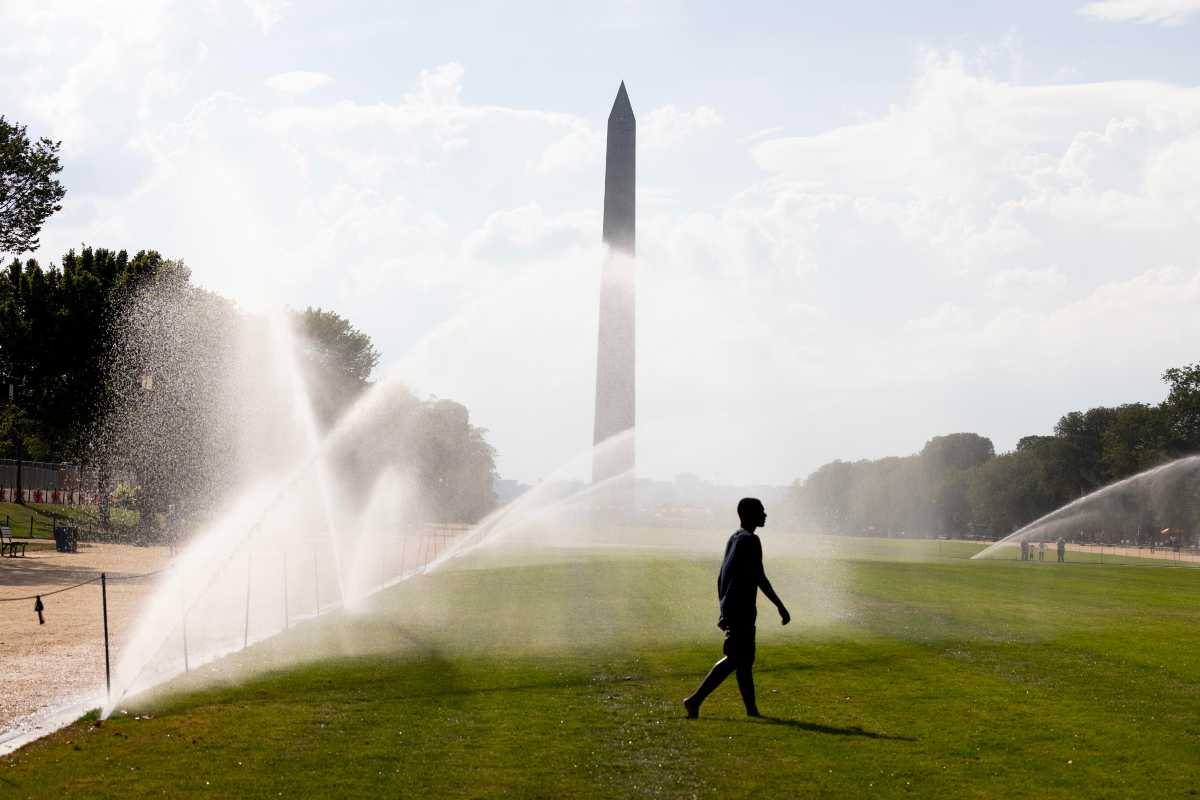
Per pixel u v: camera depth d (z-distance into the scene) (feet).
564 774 48.93
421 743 54.60
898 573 204.85
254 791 46.03
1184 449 484.74
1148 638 104.88
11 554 208.44
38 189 228.43
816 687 72.43
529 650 87.40
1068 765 51.62
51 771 49.08
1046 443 582.35
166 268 279.08
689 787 47.09
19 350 270.05
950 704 66.80
